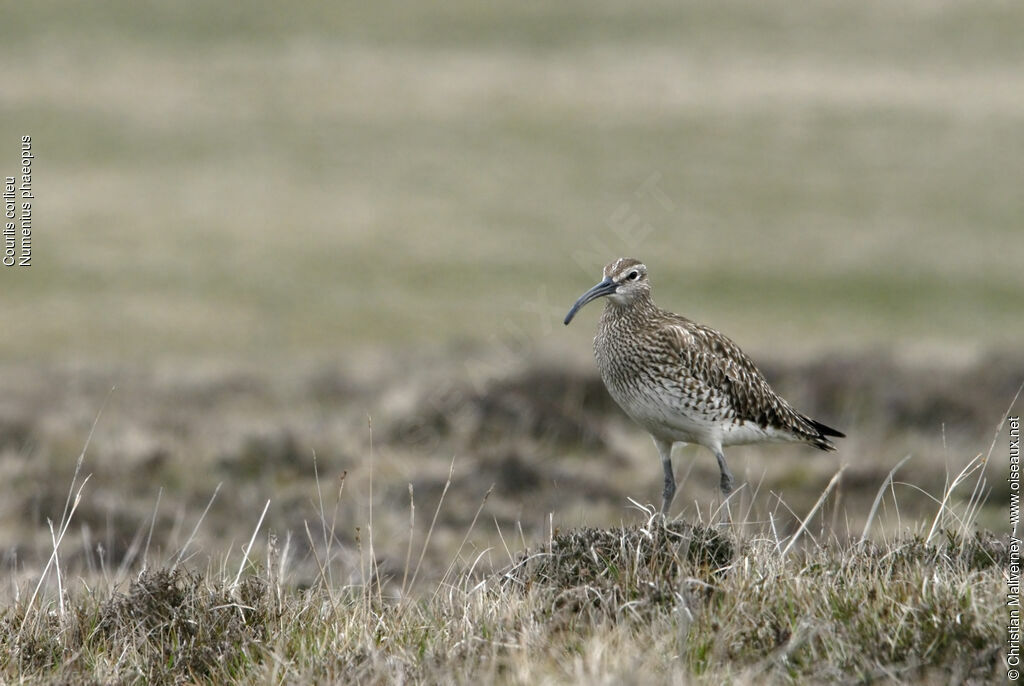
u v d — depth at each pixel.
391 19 122.38
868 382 30.45
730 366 16.81
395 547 18.41
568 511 21.03
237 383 37.31
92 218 72.88
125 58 109.62
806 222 74.25
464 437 25.59
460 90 104.19
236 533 20.12
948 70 106.56
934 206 77.44
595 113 97.50
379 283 63.16
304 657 10.09
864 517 20.20
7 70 103.81
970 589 9.95
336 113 98.62
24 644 10.81
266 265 65.94
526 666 9.20
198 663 10.42
